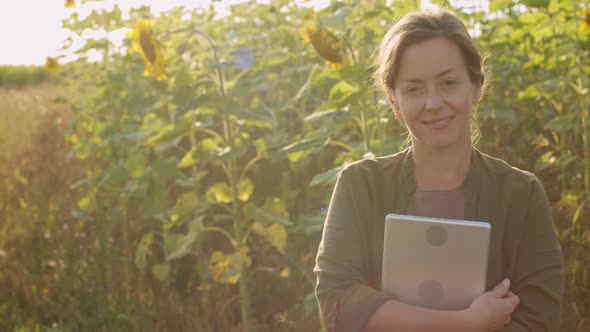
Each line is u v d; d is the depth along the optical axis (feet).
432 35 4.14
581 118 12.01
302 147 10.18
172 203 16.40
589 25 11.71
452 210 4.49
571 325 9.58
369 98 10.50
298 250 13.43
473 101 4.39
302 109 15.85
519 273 4.43
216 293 12.50
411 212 4.57
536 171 12.19
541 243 4.40
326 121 10.53
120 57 16.78
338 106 9.69
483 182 4.48
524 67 13.80
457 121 4.22
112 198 16.60
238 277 11.12
